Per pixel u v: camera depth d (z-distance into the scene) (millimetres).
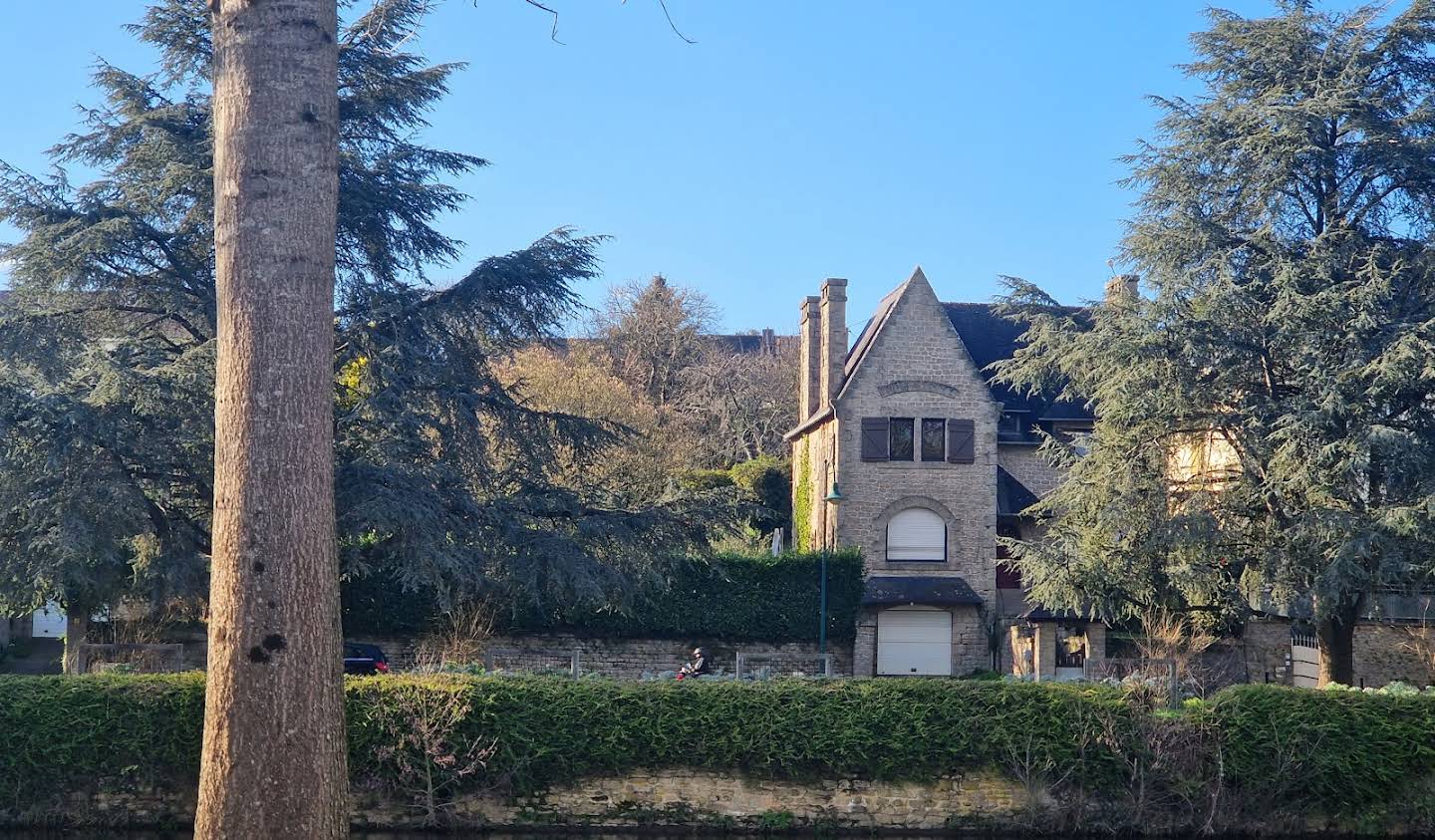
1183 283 24359
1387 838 17281
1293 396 24141
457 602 22703
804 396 42031
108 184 20672
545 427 22875
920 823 17234
